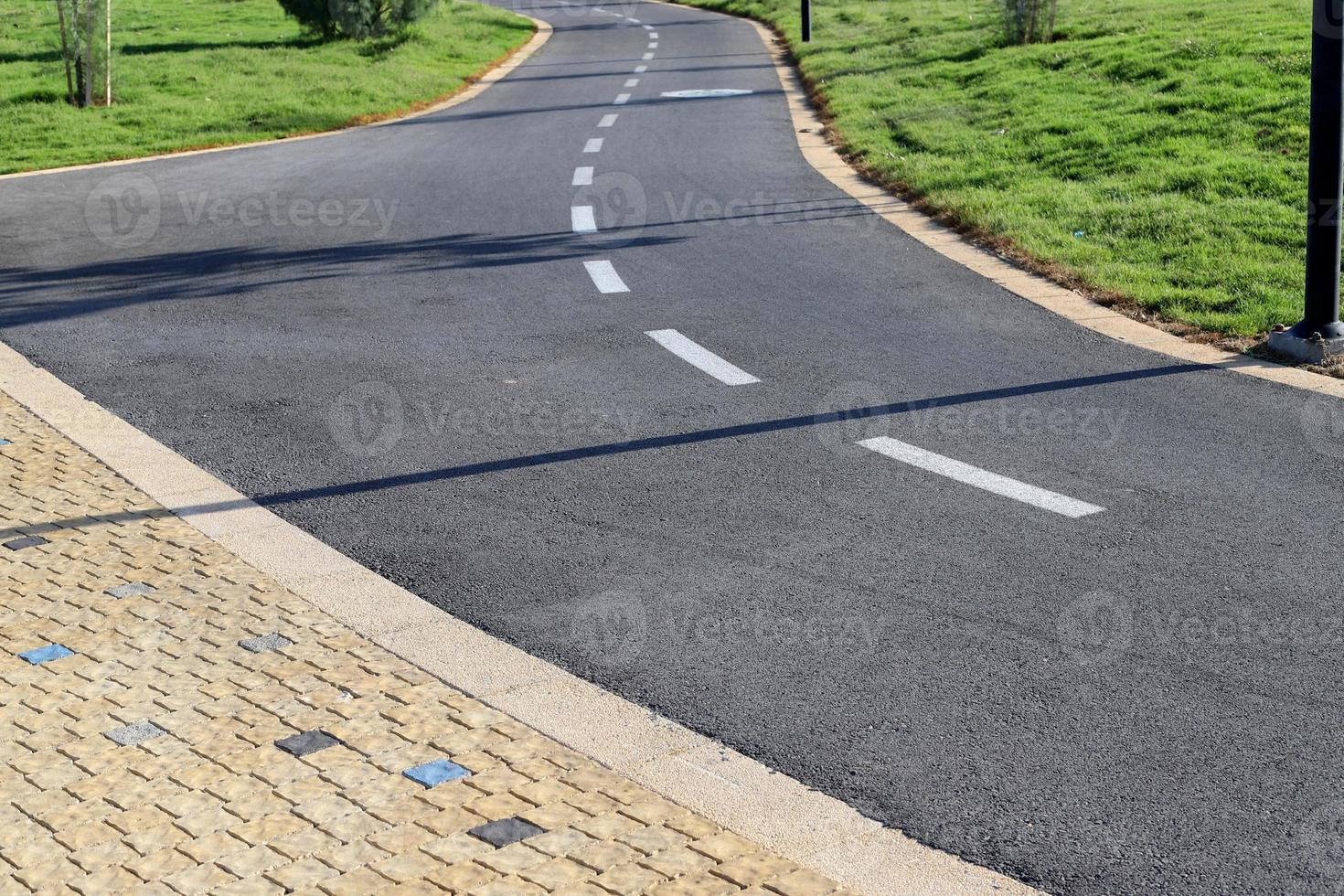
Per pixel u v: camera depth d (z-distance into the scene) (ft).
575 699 14.07
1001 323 29.40
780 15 119.44
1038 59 67.87
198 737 13.17
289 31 116.06
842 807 12.10
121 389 25.49
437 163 54.49
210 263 36.99
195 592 16.61
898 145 52.29
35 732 13.25
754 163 51.83
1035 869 11.21
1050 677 14.34
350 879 10.98
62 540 18.19
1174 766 12.66
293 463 21.47
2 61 94.48
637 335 29.07
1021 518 18.72
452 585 16.90
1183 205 38.24
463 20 122.21
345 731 13.33
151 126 67.87
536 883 10.90
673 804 12.14
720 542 18.12
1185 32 67.97
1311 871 11.09
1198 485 19.84
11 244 40.19
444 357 27.63
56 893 10.82
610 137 59.88
